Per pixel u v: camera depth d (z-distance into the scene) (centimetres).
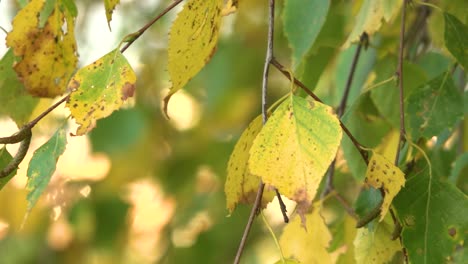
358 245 90
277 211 150
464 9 104
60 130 82
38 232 145
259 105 147
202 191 154
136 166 145
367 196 91
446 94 95
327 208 120
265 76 80
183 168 150
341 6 104
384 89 102
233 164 82
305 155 76
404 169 93
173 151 150
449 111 95
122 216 148
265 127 77
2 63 87
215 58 146
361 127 102
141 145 144
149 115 147
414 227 85
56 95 83
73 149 141
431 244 85
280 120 77
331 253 97
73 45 82
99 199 147
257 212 80
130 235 151
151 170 147
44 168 82
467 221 84
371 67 110
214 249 151
